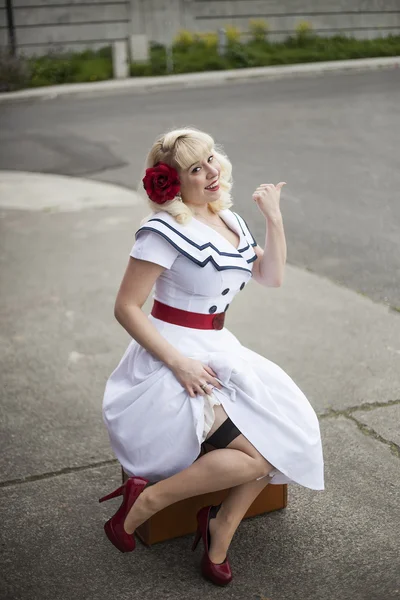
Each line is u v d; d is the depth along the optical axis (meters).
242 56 21.41
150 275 2.70
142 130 12.74
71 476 3.36
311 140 11.02
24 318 5.19
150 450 2.70
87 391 4.12
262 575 2.72
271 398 2.72
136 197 8.62
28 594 2.66
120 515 2.69
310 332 4.75
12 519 3.08
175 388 2.67
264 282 3.03
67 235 7.19
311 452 2.73
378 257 6.15
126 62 20.58
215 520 2.69
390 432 3.58
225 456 2.61
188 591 2.66
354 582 2.67
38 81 19.78
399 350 4.46
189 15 24.23
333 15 25.06
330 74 19.42
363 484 3.21
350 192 8.21
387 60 21.23
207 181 2.75
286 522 3.01
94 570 2.79
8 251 6.75
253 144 10.91
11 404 4.01
